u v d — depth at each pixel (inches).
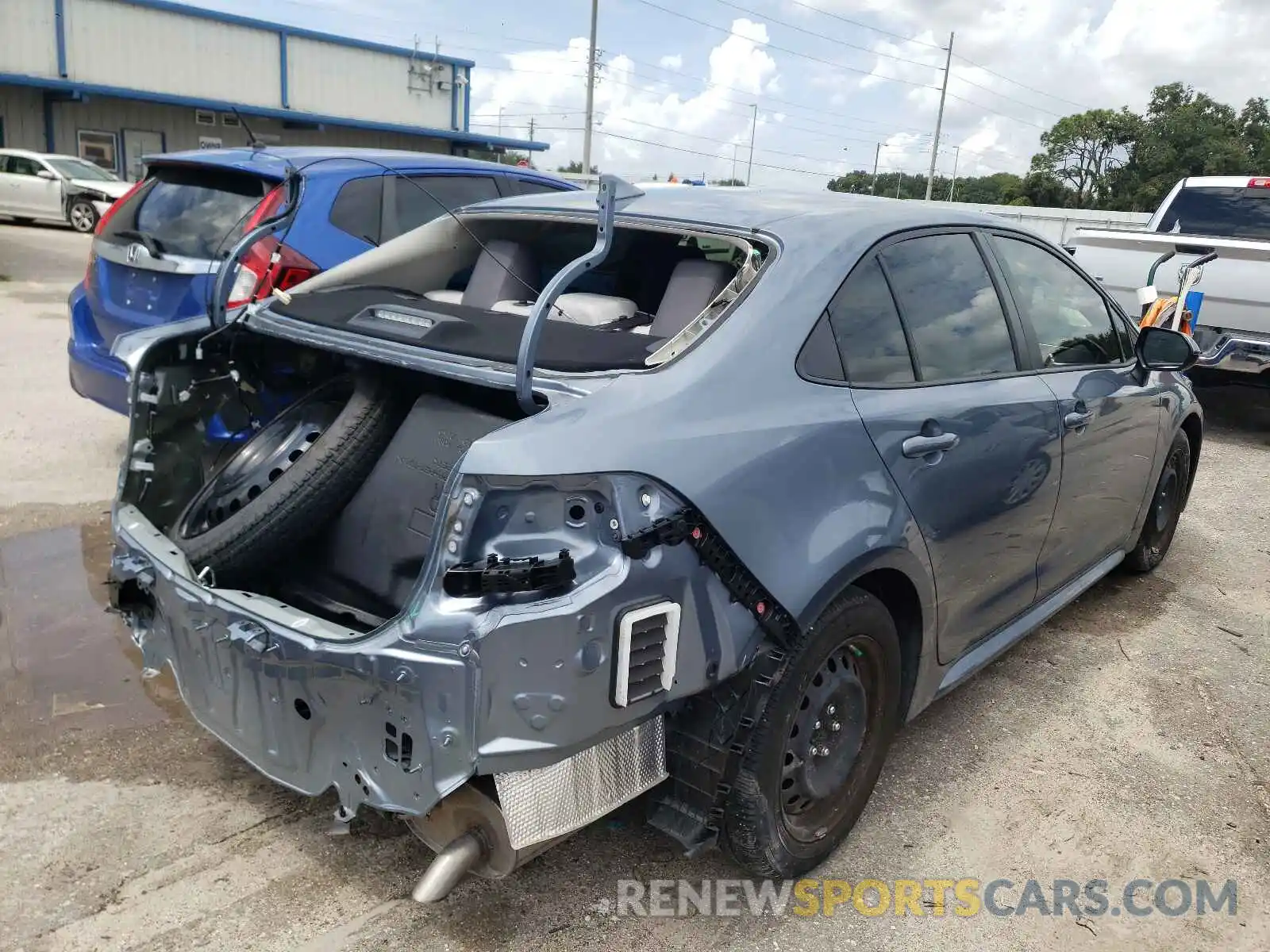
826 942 99.0
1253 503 258.4
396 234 224.1
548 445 79.7
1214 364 304.5
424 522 99.0
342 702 84.0
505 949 95.0
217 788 117.3
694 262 109.4
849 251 108.7
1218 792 128.9
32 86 941.2
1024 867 112.3
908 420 107.6
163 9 1027.9
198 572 101.6
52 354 331.6
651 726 89.8
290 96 1145.4
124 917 96.3
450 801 85.0
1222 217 360.2
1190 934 103.2
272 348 128.0
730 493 86.7
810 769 102.6
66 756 121.2
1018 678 157.8
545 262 131.0
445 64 1293.1
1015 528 130.4
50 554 176.4
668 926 99.3
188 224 206.4
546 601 77.4
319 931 96.0
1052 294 146.9
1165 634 176.7
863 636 103.3
